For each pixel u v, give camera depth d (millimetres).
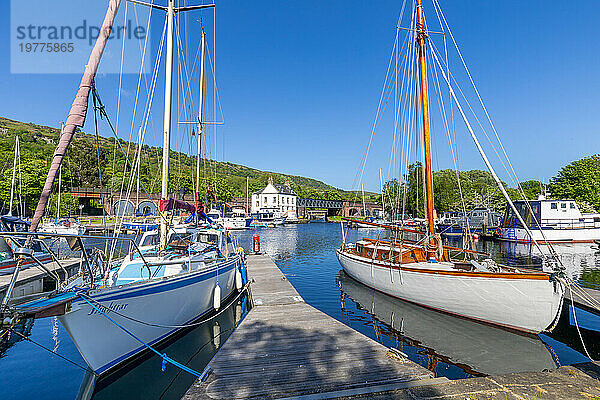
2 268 13695
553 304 8016
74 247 5984
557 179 50781
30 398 6148
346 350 6820
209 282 10016
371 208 91812
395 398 4727
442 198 53156
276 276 15523
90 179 59969
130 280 7926
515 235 30016
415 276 10797
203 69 19562
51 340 9180
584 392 4699
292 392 5160
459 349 8125
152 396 6219
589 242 28375
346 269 16484
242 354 6668
